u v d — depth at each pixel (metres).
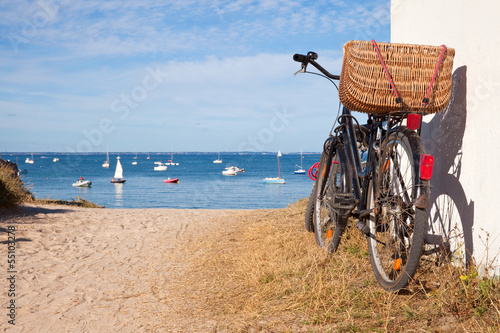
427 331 2.30
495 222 2.72
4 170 8.93
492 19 2.80
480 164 2.91
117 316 3.23
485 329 2.19
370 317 2.60
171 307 3.42
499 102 2.71
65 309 3.37
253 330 2.67
